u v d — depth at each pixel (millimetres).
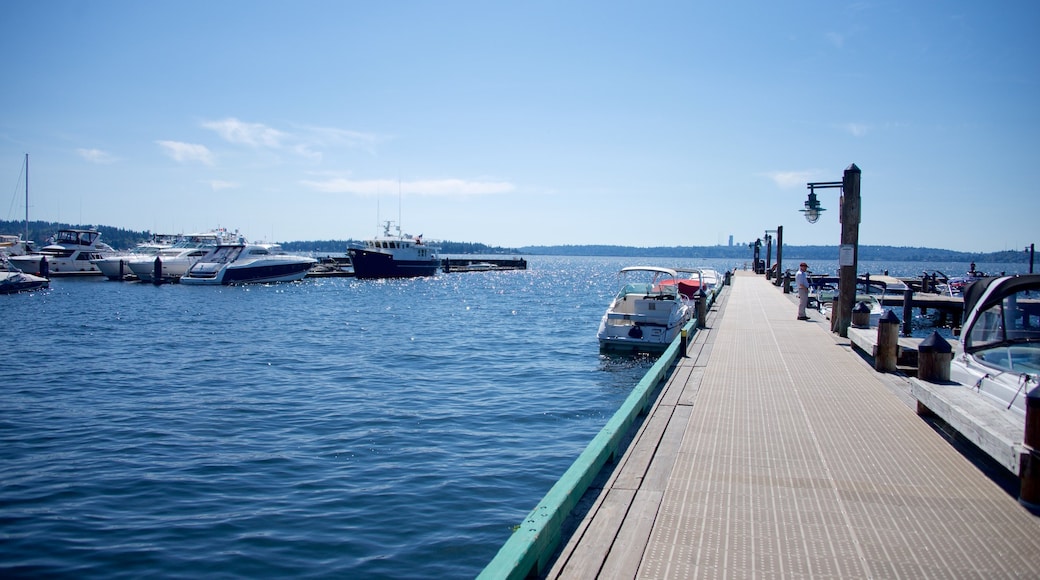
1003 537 5434
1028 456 5926
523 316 41406
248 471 11289
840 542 5383
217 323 35625
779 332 18344
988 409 7145
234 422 14531
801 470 7062
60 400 16750
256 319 37938
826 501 6227
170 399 16875
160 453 12289
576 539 5465
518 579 4453
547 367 21828
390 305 49188
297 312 42719
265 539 8703
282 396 17250
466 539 8711
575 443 12992
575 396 17281
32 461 11820
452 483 10711
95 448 12594
